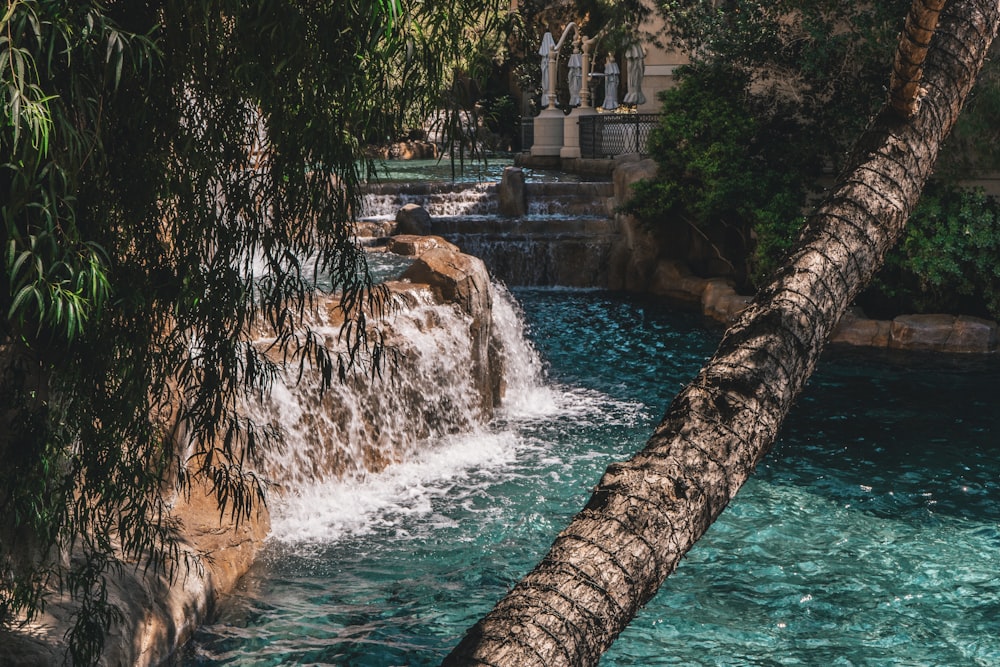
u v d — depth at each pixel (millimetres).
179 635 6363
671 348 15391
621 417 12023
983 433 11281
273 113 3932
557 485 9727
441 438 10953
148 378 4434
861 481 9852
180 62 3793
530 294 19703
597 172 25781
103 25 3271
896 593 7504
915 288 16500
